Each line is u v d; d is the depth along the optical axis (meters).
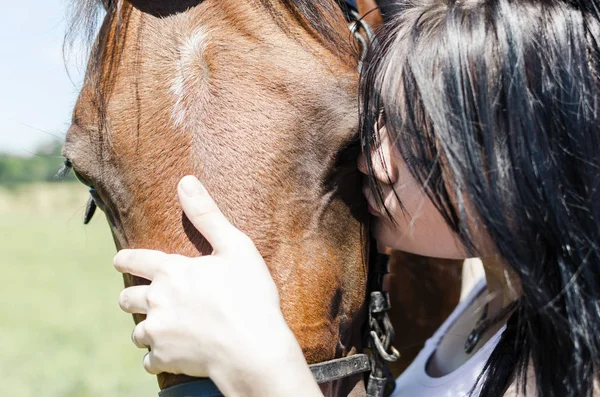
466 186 1.12
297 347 1.17
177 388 1.24
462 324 1.69
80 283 9.72
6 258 11.95
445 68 1.16
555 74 1.12
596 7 1.17
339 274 1.36
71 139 1.45
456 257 1.38
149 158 1.33
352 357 1.38
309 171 1.34
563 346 1.16
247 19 1.42
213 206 1.24
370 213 1.45
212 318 1.16
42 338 6.49
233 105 1.33
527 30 1.13
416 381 1.63
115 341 6.46
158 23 1.43
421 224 1.31
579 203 1.12
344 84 1.38
